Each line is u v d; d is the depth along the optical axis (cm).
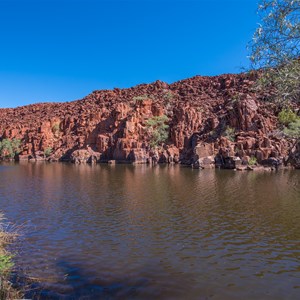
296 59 899
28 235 1911
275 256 1583
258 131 7631
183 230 2034
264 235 1920
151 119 10481
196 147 7669
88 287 1233
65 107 16600
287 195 3272
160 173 6006
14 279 1278
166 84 14750
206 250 1666
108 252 1628
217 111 10025
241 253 1620
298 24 887
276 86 961
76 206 2777
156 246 1723
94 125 12044
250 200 3023
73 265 1448
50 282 1267
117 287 1240
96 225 2150
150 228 2075
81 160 10456
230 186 4012
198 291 1216
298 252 1636
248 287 1249
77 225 2147
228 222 2220
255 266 1457
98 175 5700
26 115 17475
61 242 1780
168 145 9456
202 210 2603
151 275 1354
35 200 3073
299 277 1341
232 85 12325
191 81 14175
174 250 1664
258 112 8081
